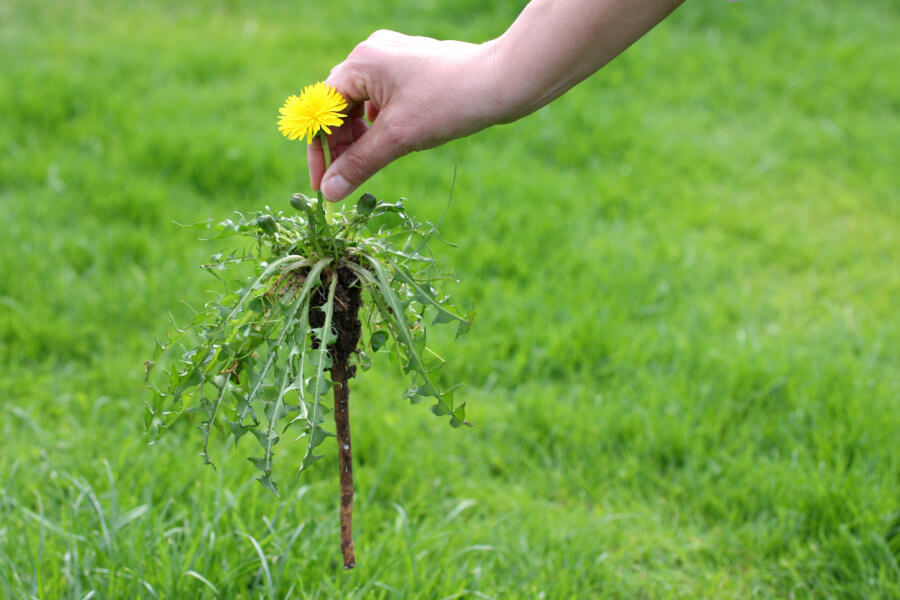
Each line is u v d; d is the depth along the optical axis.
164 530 2.23
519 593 2.17
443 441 2.87
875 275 4.07
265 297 1.50
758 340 3.38
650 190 4.71
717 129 5.58
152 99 5.23
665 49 6.50
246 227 1.54
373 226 4.03
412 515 2.52
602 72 6.05
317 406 1.39
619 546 2.48
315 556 2.15
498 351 3.31
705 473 2.71
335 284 1.49
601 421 2.92
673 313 3.64
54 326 3.21
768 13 7.27
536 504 2.60
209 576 2.07
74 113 5.04
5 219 3.82
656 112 5.68
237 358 1.52
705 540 2.50
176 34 6.35
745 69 6.33
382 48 1.60
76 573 2.00
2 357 3.09
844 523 2.44
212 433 2.70
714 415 2.98
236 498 2.26
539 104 1.61
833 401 2.95
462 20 6.79
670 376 3.14
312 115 1.43
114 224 3.97
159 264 3.70
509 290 3.65
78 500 2.24
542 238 4.08
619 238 4.17
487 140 5.12
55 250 3.65
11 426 2.76
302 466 1.39
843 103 5.97
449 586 2.11
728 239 4.33
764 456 2.77
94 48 5.88
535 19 1.54
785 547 2.44
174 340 1.56
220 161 4.46
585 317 3.44
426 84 1.58
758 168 5.09
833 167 5.19
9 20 6.31
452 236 4.01
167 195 4.23
